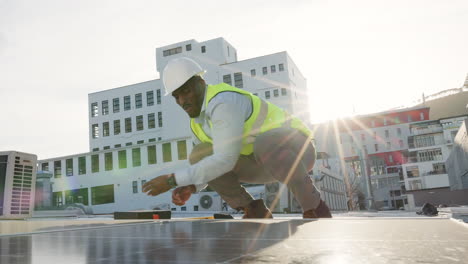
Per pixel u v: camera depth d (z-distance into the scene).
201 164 3.21
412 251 0.99
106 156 34.53
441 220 2.23
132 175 33.00
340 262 0.87
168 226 2.55
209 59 50.44
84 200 34.69
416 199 44.66
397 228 1.74
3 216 8.80
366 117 85.00
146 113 52.75
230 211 24.34
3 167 8.97
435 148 63.88
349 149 84.00
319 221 2.45
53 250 1.29
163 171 31.84
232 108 3.32
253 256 0.99
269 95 47.94
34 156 9.91
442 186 60.31
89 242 1.56
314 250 1.07
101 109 55.41
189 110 3.72
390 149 82.56
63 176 36.09
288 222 2.45
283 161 3.67
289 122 4.16
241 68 49.31
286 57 48.12
